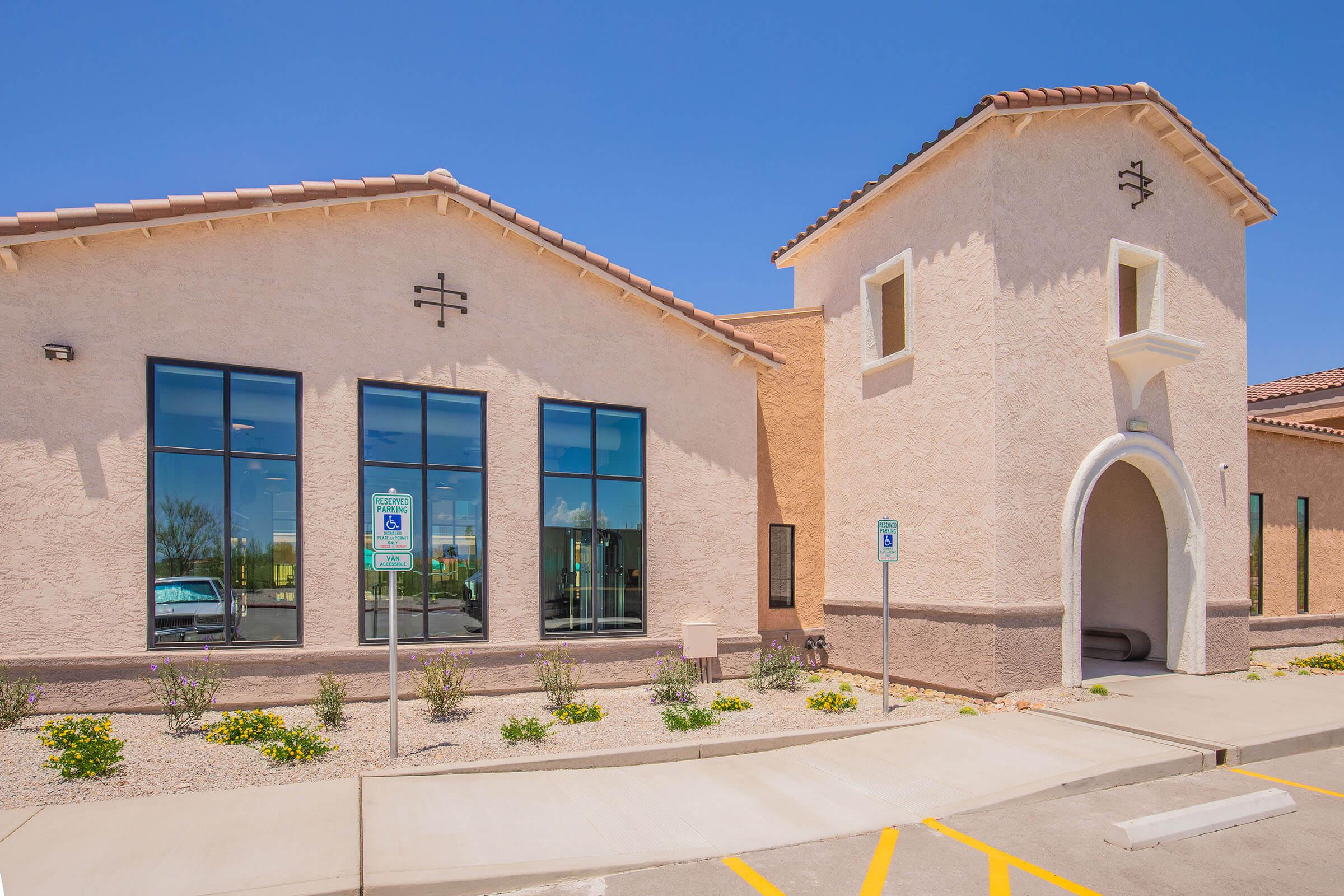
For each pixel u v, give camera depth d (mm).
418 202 9711
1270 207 12922
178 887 4531
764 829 5715
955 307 10797
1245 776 7219
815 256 13992
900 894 4746
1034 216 10625
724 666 11055
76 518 8000
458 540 9766
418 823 5609
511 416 10055
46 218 7766
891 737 8180
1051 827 5883
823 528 13109
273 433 8953
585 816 5855
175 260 8508
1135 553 13102
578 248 10320
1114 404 11180
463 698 8984
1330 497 15781
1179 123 11789
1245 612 12484
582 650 10156
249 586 8742
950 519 10672
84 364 8086
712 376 11398
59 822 5402
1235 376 12750
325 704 8078
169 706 7641
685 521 11039
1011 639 9953
